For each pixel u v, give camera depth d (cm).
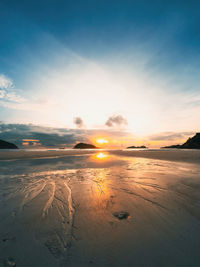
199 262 148
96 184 429
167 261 150
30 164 830
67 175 548
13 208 275
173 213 254
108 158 1185
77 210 267
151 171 616
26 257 158
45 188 394
